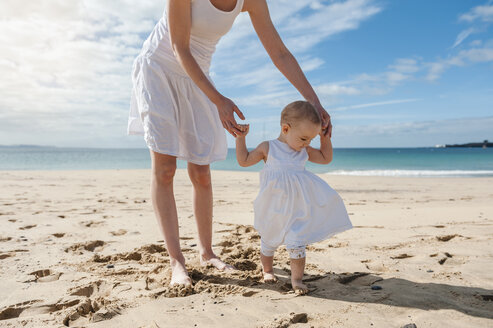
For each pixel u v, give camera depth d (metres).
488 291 1.96
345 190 8.88
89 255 2.86
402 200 6.79
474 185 10.41
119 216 4.61
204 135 2.47
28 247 3.06
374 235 3.46
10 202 5.93
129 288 2.12
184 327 1.57
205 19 2.18
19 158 37.88
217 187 9.30
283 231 2.08
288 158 2.16
